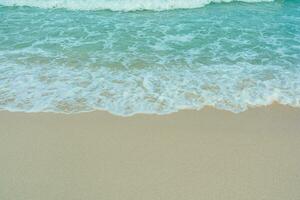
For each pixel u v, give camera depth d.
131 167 4.10
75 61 6.76
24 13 9.92
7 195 3.66
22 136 4.64
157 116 5.09
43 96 5.52
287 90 5.77
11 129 4.77
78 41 7.77
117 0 10.66
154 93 5.65
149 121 4.98
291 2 11.20
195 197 3.68
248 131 4.80
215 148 4.45
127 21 9.30
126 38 7.98
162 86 5.86
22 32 8.30
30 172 4.00
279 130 4.84
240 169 4.09
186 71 6.38
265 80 6.07
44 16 9.66
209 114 5.15
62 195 3.68
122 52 7.19
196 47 7.48
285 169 4.11
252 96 5.59
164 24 9.05
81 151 4.37
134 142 4.55
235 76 6.20
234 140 4.61
